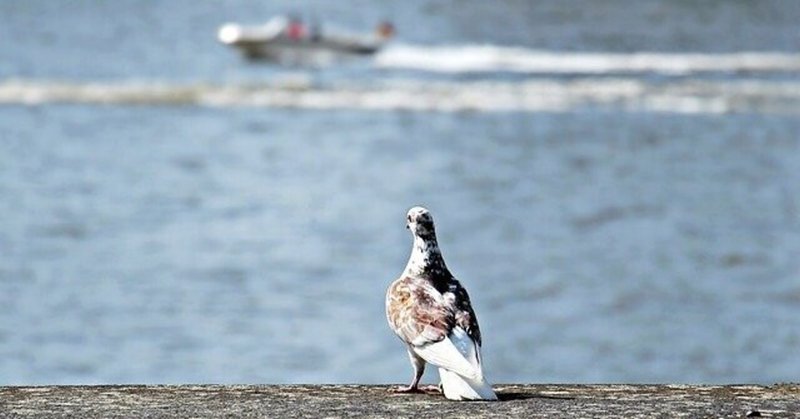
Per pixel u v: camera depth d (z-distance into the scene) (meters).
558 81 105.12
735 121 84.12
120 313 39.84
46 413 8.91
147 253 49.44
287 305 40.97
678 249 50.06
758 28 170.00
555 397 9.44
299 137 80.50
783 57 122.50
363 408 9.09
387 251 50.19
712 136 79.44
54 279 44.66
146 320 39.00
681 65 115.12
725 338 36.84
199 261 47.84
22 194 62.12
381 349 35.53
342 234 53.25
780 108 89.12
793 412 9.01
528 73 110.56
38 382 33.53
